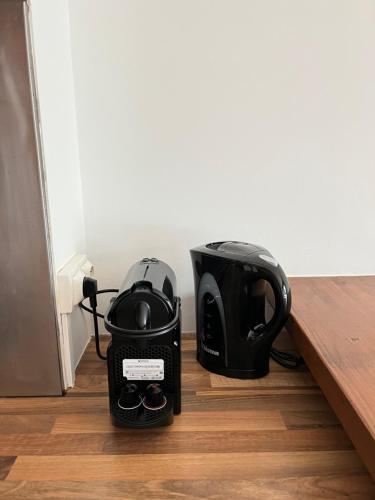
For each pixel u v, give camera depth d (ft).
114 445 2.03
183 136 3.04
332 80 2.96
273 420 2.23
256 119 3.02
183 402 2.39
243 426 2.18
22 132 2.12
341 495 1.72
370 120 3.04
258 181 3.14
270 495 1.72
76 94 2.93
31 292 2.34
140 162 3.07
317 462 1.91
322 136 3.06
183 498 1.69
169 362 2.14
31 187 2.19
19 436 2.10
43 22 2.25
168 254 3.25
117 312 2.00
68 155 2.75
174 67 2.92
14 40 2.01
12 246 2.27
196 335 3.07
